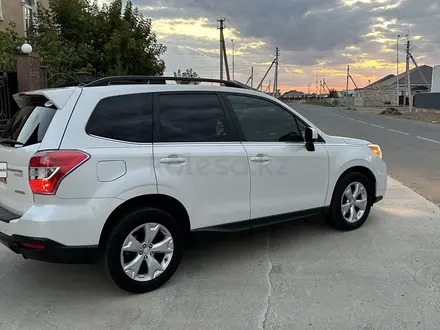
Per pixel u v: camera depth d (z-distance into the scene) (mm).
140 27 20859
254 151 4426
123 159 3641
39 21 17672
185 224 4086
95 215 3494
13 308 3623
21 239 3436
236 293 3826
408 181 8891
